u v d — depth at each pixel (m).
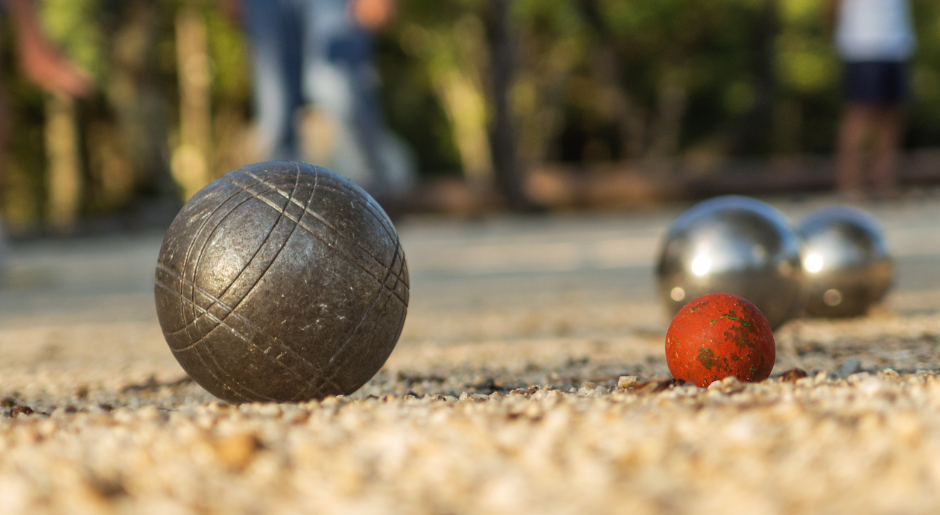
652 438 0.81
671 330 0.96
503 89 3.66
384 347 0.96
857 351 1.07
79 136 4.86
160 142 3.71
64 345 1.25
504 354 1.12
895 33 2.46
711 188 3.69
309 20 1.92
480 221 3.51
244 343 0.94
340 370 0.95
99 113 4.58
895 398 0.88
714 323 0.95
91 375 1.10
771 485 0.68
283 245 0.94
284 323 0.94
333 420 0.89
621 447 0.78
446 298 1.49
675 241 1.14
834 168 3.69
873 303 1.21
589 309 1.35
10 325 1.39
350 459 0.79
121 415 0.91
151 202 3.70
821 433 0.79
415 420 0.89
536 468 0.74
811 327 1.18
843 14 2.48
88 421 0.90
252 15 1.92
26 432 0.88
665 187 3.71
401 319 0.97
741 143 4.40
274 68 1.94
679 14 4.95
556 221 3.34
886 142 2.70
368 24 1.96
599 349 1.13
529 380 1.02
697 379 0.95
